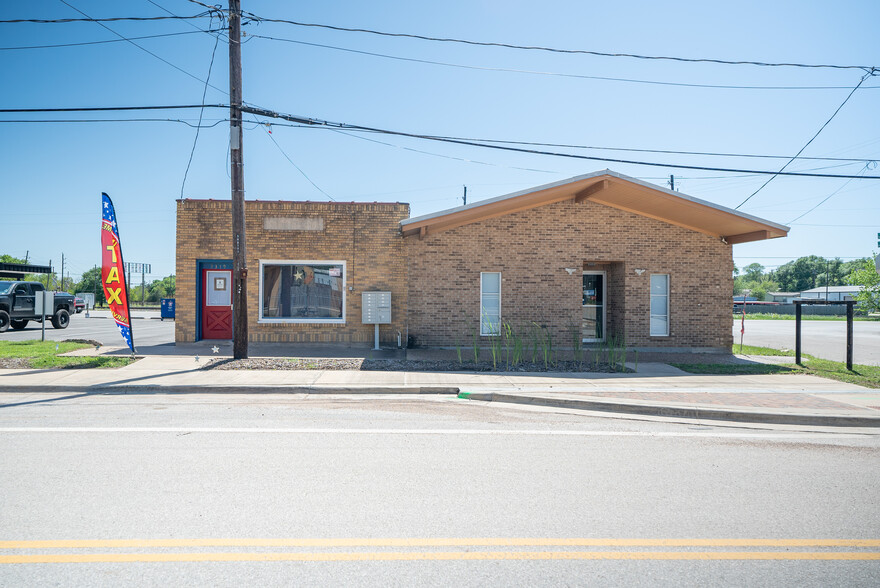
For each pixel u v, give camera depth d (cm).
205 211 1491
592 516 419
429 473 513
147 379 987
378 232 1525
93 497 439
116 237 1242
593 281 1648
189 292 1483
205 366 1127
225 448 582
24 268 2712
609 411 832
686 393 920
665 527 401
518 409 828
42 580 313
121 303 1252
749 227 1405
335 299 1534
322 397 900
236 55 1161
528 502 445
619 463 556
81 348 1453
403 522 402
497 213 1488
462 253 1506
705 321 1558
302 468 520
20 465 516
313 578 321
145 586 309
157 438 618
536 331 1506
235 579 318
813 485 498
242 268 1203
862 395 922
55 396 878
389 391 942
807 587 320
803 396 905
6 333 2052
